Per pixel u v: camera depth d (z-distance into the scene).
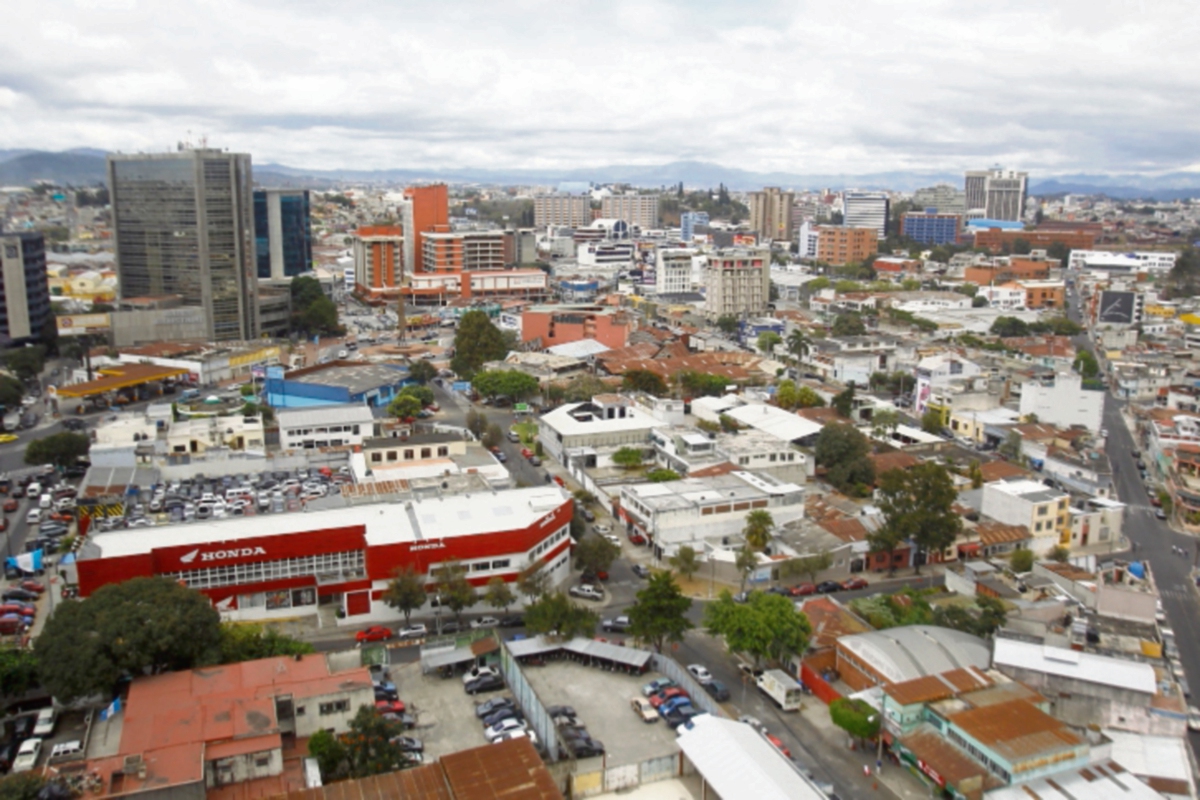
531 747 77.19
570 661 106.12
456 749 87.31
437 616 114.25
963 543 137.88
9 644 101.81
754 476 152.62
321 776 79.56
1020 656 95.88
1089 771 78.75
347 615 116.25
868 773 84.88
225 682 87.44
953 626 107.62
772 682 98.25
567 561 134.25
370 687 86.38
